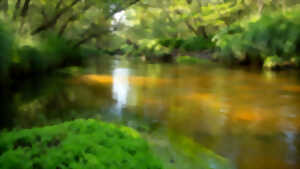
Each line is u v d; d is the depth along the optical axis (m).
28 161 2.15
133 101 6.66
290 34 12.86
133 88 8.63
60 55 14.86
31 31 13.17
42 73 11.71
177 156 3.13
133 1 15.67
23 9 11.56
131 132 3.49
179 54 23.30
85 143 2.57
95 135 2.88
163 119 5.05
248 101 6.66
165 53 23.42
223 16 20.98
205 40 24.08
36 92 7.76
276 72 12.80
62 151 2.36
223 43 17.17
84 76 11.64
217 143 3.79
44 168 2.09
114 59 26.58
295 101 6.58
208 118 5.14
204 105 6.25
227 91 7.97
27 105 6.18
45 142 2.60
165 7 22.64
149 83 9.79
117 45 42.50
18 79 9.55
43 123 4.76
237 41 15.91
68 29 18.58
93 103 6.46
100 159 2.29
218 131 4.32
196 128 4.53
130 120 4.98
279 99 6.79
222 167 2.99
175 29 27.02
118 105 6.22
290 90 8.05
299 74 11.91
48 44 13.67
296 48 13.01
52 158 2.22
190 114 5.46
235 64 17.17
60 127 3.11
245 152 3.51
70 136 2.77
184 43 24.91
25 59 10.13
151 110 5.79
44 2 13.50
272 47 13.91
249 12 21.38
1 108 5.84
